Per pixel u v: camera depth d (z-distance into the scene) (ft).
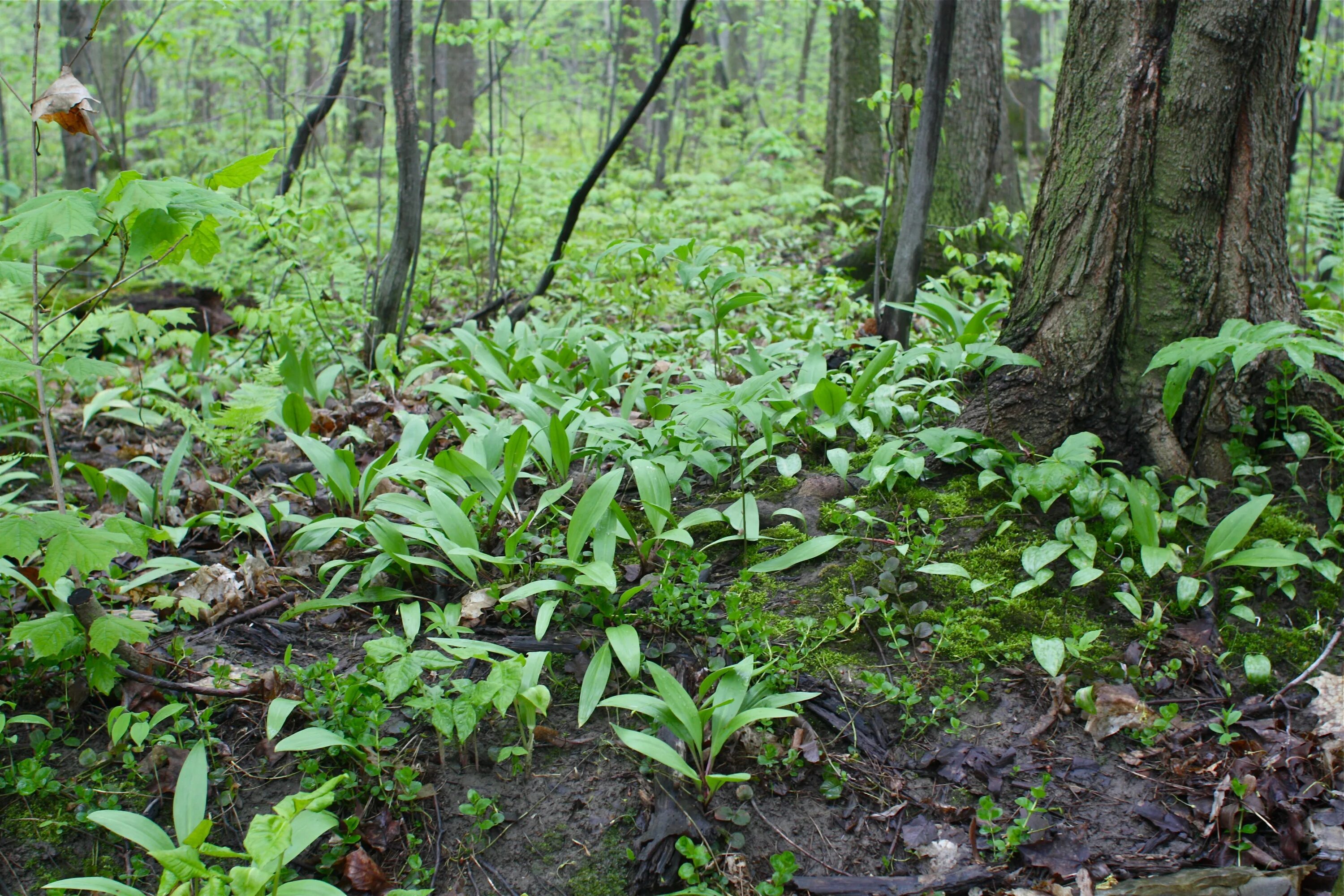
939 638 10.28
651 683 9.78
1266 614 10.52
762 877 8.25
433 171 30.66
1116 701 9.51
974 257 20.36
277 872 6.89
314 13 36.06
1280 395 11.95
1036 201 12.96
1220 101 11.41
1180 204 11.71
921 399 13.64
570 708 9.64
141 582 10.55
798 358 16.47
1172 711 9.21
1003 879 8.18
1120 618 10.48
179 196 8.14
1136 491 10.99
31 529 7.93
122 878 8.04
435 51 22.13
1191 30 11.39
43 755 8.95
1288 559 10.07
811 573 11.19
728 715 8.84
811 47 70.90
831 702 9.67
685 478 12.94
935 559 11.19
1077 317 12.22
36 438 15.31
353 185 36.47
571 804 8.73
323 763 8.93
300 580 11.59
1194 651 10.09
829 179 39.24
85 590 8.98
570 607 10.75
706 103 49.21
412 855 8.19
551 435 12.17
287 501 13.55
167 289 24.86
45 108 8.00
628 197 29.58
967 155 24.75
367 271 21.74
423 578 11.28
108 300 22.97
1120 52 11.76
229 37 38.27
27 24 49.19
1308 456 11.94
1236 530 10.34
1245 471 11.62
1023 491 11.33
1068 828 8.56
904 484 12.30
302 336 19.92
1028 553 10.91
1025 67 50.93
